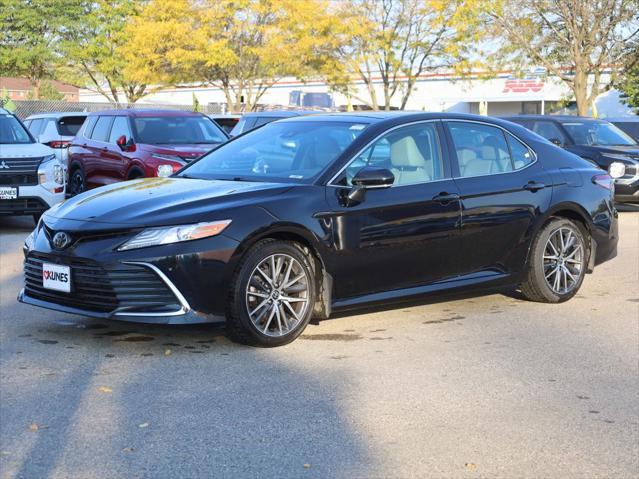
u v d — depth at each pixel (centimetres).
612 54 2852
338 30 3409
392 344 570
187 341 566
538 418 430
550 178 690
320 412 433
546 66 2939
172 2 3534
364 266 584
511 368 518
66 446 384
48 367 504
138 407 437
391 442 395
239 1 3456
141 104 3334
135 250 517
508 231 659
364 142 603
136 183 627
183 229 520
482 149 665
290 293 557
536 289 691
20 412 427
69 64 4341
